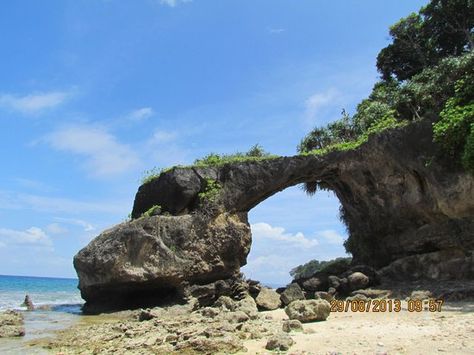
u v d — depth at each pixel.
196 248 25.34
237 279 26.39
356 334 11.52
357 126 31.33
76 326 18.88
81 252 26.19
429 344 9.82
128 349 11.88
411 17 36.09
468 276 19.88
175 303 24.86
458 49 35.47
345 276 22.94
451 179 20.78
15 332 16.12
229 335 11.72
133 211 28.75
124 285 24.92
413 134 22.72
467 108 20.52
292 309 14.70
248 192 27.05
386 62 37.38
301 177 27.38
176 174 27.00
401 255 24.22
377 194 25.38
